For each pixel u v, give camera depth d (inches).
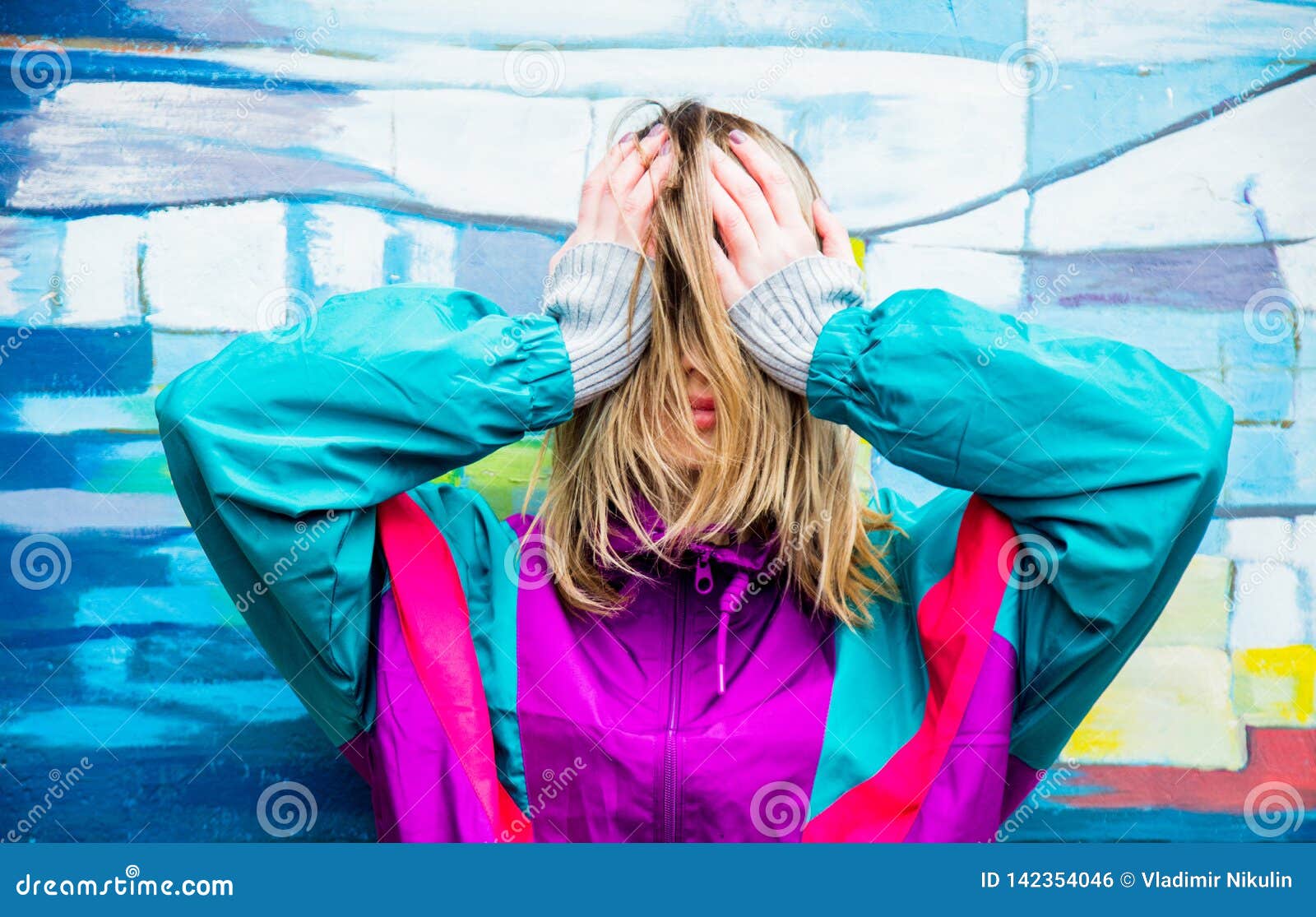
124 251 60.1
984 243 62.0
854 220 61.8
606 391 49.6
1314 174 62.7
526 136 61.9
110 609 59.4
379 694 45.7
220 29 61.1
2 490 59.2
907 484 63.0
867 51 62.5
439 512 50.1
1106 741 60.9
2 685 58.7
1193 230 62.4
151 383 59.9
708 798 45.6
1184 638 61.3
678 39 62.2
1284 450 61.8
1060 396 42.1
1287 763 60.9
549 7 62.2
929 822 44.2
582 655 48.3
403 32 61.7
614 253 47.7
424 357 43.3
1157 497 41.6
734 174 48.5
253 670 59.8
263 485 41.9
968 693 44.8
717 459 48.1
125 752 58.9
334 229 60.9
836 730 46.9
